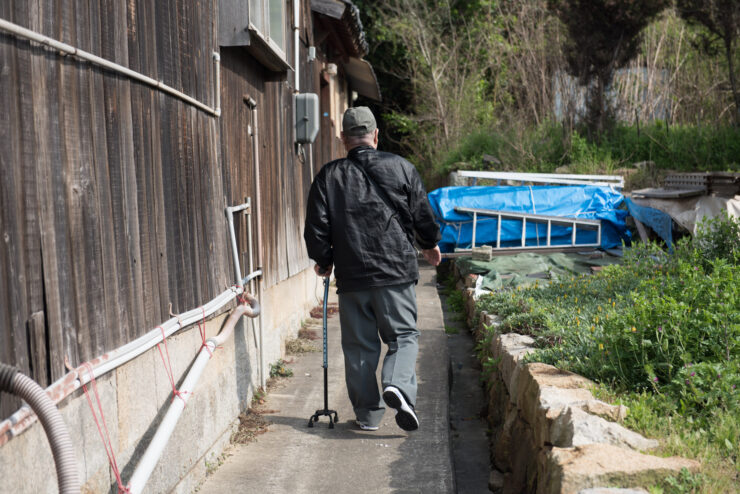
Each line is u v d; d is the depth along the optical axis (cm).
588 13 1336
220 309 397
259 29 440
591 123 1389
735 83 1279
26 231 197
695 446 263
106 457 248
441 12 2061
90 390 236
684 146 1295
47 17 212
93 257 238
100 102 247
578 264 870
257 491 346
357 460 383
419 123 2041
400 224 405
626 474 229
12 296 188
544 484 267
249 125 494
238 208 440
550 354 396
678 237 908
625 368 353
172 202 321
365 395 420
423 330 690
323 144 1008
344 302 414
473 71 1948
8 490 183
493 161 1485
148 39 297
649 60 1496
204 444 362
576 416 279
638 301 378
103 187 248
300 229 721
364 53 1181
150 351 291
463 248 1027
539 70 1573
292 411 465
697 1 1197
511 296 601
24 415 191
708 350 347
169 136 319
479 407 536
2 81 187
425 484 354
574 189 1030
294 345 621
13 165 191
